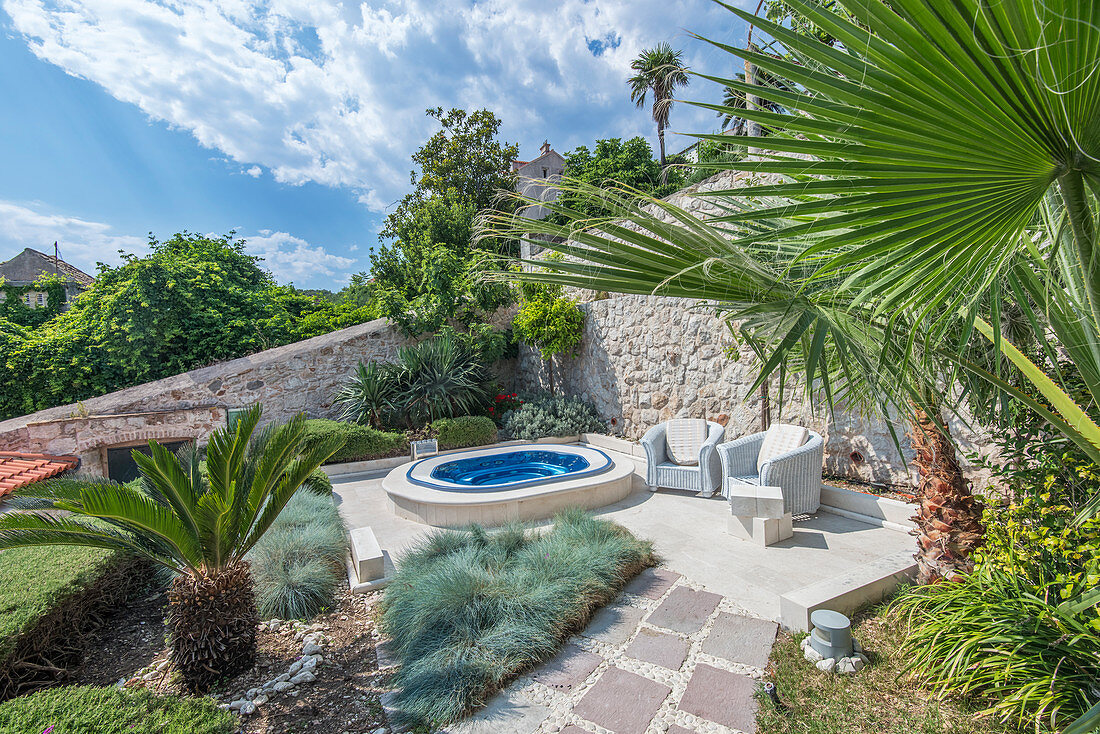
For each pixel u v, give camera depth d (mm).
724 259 1215
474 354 11539
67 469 7277
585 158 20094
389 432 9641
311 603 3967
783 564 4402
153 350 11125
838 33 900
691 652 3170
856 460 6195
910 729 2396
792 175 1114
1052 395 1603
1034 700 2268
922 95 880
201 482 3891
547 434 10312
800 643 3164
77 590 3342
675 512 6020
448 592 3512
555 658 3182
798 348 2195
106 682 3178
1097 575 2291
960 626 2715
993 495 3965
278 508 3504
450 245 16312
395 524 6121
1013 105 866
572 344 10945
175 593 3137
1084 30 763
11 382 10148
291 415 10398
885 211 1074
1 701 2803
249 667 3221
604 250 1304
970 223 1122
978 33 784
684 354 8734
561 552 4207
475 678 2879
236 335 12203
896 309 1344
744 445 6289
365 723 2713
